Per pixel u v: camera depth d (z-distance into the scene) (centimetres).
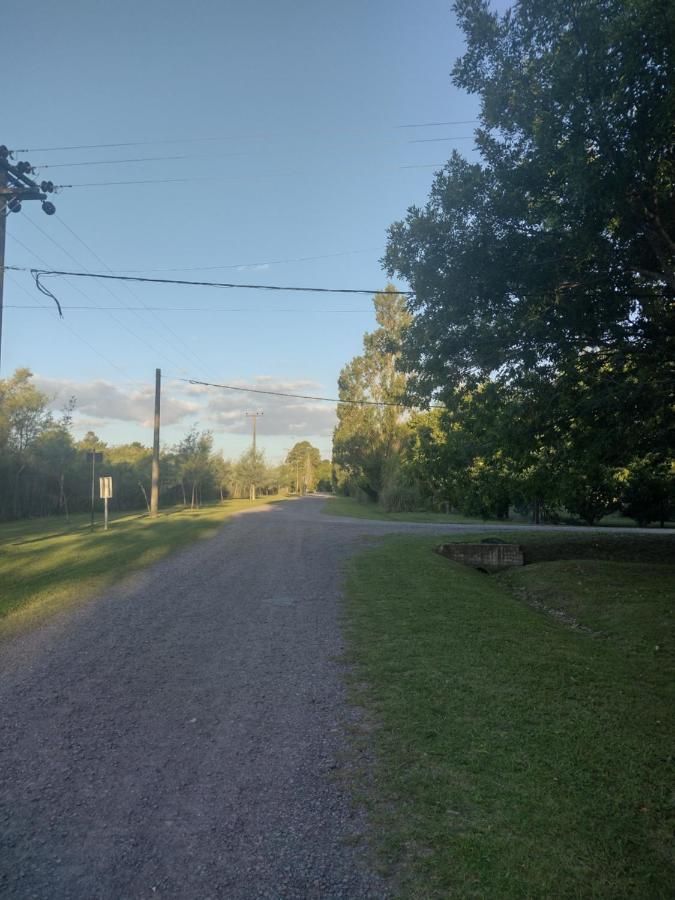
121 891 276
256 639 725
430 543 1766
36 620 821
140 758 413
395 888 275
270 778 382
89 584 1082
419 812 337
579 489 1500
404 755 408
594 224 877
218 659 646
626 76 738
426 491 2047
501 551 1636
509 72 892
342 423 5659
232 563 1358
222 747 429
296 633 750
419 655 642
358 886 277
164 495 4934
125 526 2425
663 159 851
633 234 948
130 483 4566
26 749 429
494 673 580
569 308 978
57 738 447
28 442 3397
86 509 4122
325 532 2162
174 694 540
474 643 691
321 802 352
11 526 2728
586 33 783
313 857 299
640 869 287
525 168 927
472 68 963
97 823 333
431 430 1847
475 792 357
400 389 4416
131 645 702
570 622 964
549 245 941
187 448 4444
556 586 1190
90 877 286
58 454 3603
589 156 821
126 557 1424
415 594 994
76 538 1927
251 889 276
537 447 1241
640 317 1090
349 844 309
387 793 359
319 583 1106
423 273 1009
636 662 670
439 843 307
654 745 423
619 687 550
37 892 275
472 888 273
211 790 368
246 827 327
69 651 678
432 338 1122
